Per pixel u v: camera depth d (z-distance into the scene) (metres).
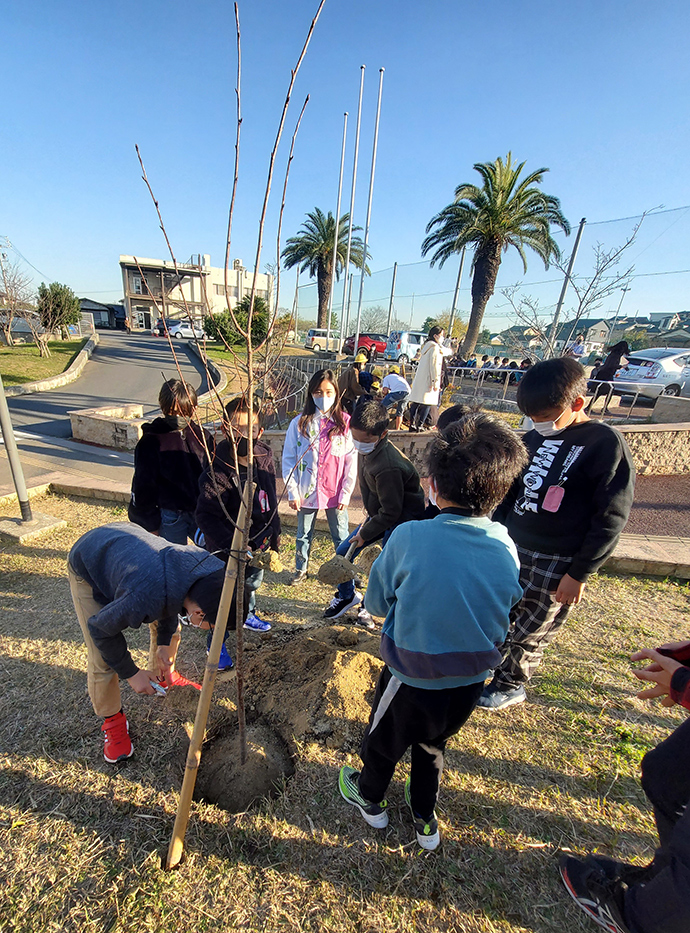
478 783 2.03
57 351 24.12
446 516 1.41
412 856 1.71
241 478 2.38
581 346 7.78
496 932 1.50
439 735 1.53
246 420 2.28
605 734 2.32
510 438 1.38
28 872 1.60
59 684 2.47
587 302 6.41
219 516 2.42
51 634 2.88
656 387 10.95
